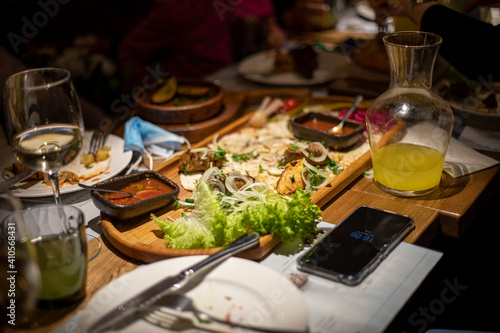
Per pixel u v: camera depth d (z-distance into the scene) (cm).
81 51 136
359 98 97
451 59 86
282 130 99
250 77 128
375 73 123
